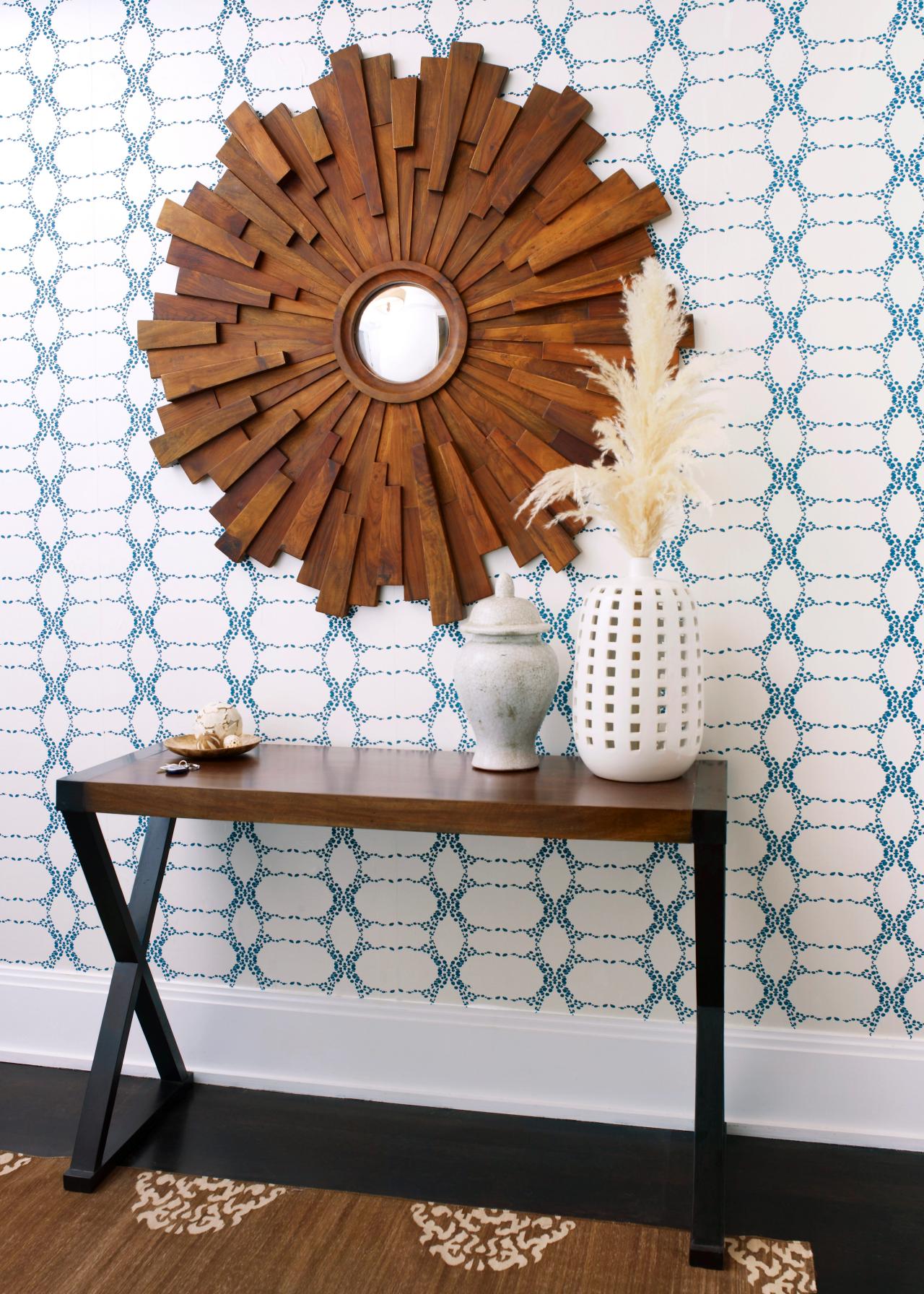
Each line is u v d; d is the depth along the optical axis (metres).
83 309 2.50
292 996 2.49
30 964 2.66
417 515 2.34
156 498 2.50
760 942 2.27
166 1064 2.47
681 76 2.17
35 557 2.59
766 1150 2.21
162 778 2.11
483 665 2.09
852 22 2.10
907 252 2.12
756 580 2.22
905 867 2.21
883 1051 2.23
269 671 2.48
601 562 2.27
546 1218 1.97
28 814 2.64
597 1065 2.34
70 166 2.48
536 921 2.37
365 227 2.30
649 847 2.29
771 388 2.18
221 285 2.37
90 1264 1.86
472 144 2.23
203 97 2.39
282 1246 1.90
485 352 2.27
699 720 2.06
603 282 2.20
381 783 2.05
